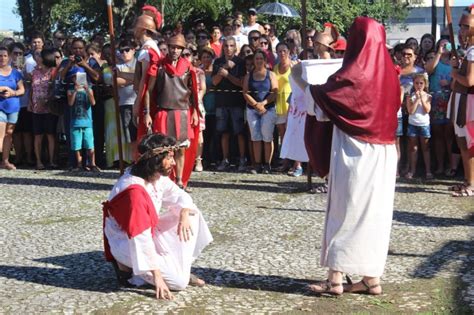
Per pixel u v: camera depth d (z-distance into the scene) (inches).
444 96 411.5
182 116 349.1
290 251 263.6
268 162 429.4
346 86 202.5
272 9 662.5
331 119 204.8
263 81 420.5
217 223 305.6
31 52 481.1
